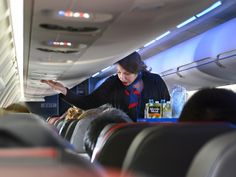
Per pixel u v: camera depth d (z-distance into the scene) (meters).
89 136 2.09
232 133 1.00
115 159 1.39
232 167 0.94
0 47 8.14
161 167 1.15
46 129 0.79
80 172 0.64
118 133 1.41
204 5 4.60
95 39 6.32
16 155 0.66
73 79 14.14
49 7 4.39
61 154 0.67
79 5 4.34
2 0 5.05
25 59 9.17
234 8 8.77
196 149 1.15
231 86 12.06
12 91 19.17
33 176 0.61
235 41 9.38
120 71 5.07
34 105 25.80
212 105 1.57
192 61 11.91
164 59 14.11
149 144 1.15
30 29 5.67
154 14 4.80
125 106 5.19
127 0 4.13
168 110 4.35
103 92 5.32
